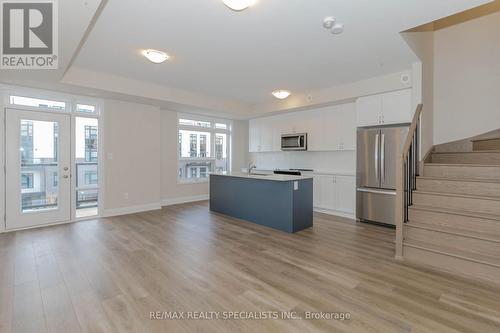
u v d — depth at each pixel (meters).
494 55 3.99
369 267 2.82
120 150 5.27
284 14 2.52
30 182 4.30
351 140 5.23
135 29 2.83
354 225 4.52
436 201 3.25
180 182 6.67
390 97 4.36
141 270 2.74
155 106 5.78
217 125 7.57
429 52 4.18
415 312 2.02
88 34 2.94
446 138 4.37
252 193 4.70
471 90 4.16
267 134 7.07
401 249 3.03
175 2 2.33
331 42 3.15
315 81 4.75
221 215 5.25
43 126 4.40
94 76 4.26
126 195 5.38
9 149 4.09
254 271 2.73
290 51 3.41
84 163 4.91
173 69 4.15
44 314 1.97
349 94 4.84
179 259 3.03
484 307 2.08
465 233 2.77
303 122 6.16
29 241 3.61
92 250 3.29
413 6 2.37
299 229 4.18
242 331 1.81
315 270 2.75
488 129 4.04
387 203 4.40
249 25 2.74
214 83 4.92
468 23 4.18
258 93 5.69
